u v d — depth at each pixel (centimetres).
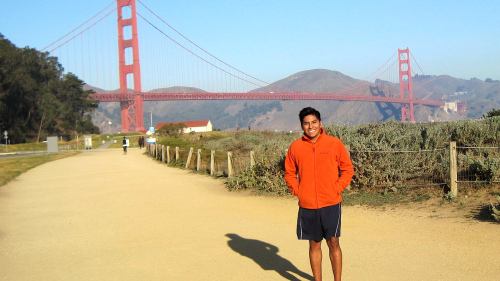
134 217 908
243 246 639
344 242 633
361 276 492
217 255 598
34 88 8356
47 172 2152
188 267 551
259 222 803
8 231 812
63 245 693
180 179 1598
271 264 551
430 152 976
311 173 439
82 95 10512
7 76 7506
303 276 504
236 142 2908
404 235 650
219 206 998
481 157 954
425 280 470
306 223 446
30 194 1344
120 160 2992
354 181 1003
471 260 521
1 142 7669
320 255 458
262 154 1303
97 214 962
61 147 6631
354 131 1177
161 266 560
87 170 2198
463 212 746
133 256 611
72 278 527
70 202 1156
